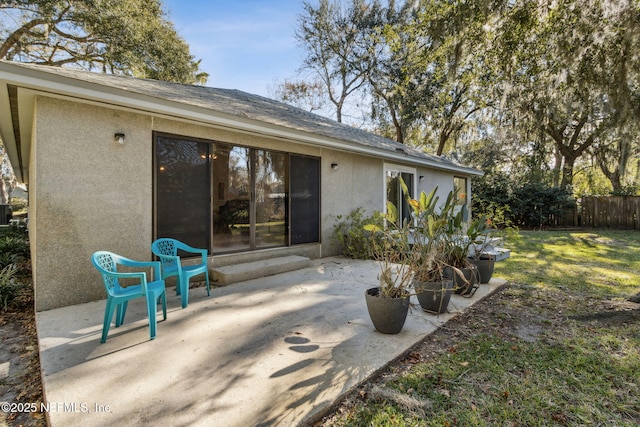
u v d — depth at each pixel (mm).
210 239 4910
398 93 16047
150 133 4262
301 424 1767
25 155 7914
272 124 5180
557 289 4570
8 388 2342
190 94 5441
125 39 13219
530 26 5992
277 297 4000
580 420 1892
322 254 6723
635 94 5680
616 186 16047
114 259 3086
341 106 20078
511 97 9391
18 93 3398
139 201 4176
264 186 5684
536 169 15453
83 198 3764
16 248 7168
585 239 10008
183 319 3256
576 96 7008
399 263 3699
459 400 2061
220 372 2256
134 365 2348
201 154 4785
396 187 8859
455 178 11812
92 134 3812
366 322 3191
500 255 5508
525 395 2117
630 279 5066
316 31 17422
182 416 1797
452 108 16031
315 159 6602
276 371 2270
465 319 3430
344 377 2195
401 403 2014
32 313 3895
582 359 2564
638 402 2055
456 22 6246
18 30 12328
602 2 4922
